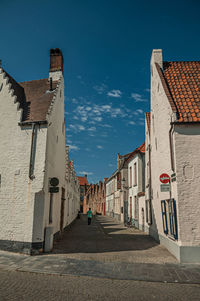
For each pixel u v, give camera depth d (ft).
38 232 33.06
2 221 34.09
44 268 25.66
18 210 33.88
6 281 21.01
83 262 28.66
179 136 32.76
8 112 37.99
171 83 40.11
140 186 68.33
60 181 48.93
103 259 30.45
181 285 21.76
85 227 75.56
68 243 42.24
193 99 36.14
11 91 38.70
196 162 31.96
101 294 18.90
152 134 50.83
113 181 127.95
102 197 186.60
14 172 35.29
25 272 24.20
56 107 42.80
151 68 50.78
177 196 31.22
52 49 50.42
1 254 31.58
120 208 98.02
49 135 37.29
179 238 30.37
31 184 34.24
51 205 40.98
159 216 43.70
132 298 18.30
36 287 19.83
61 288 19.88
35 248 32.42
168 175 36.17
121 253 34.40
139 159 69.41
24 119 37.78
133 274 24.61
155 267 27.14
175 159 32.24
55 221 43.04
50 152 38.09
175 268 26.86
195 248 29.66
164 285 21.68
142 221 63.36
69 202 69.87
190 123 32.53
